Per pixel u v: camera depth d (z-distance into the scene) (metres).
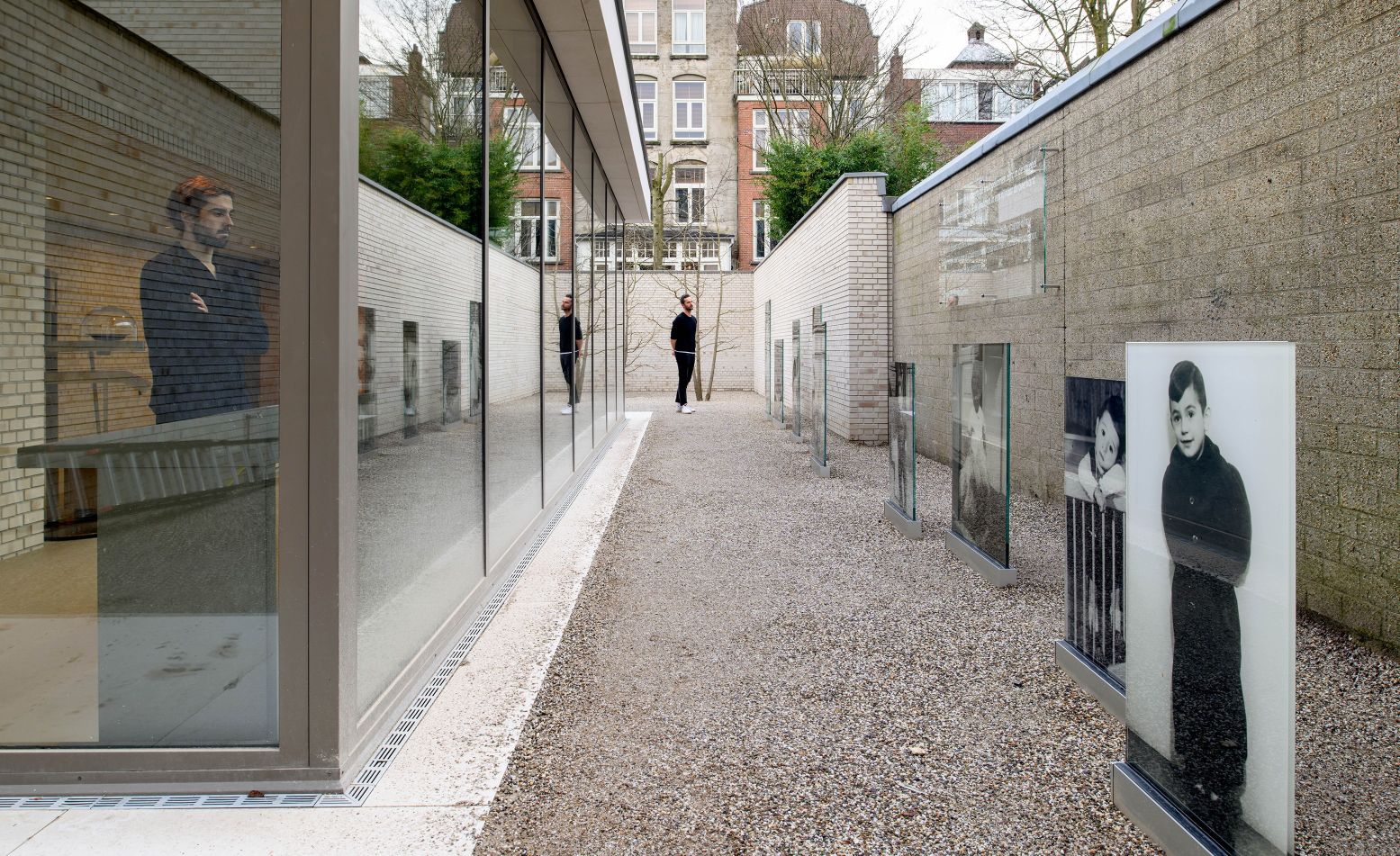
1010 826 2.28
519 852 2.15
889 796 2.45
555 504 6.90
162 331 2.40
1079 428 3.38
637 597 4.54
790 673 3.44
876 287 11.00
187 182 2.40
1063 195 6.25
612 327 11.93
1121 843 2.19
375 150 2.91
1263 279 4.04
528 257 5.81
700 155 33.53
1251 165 4.11
